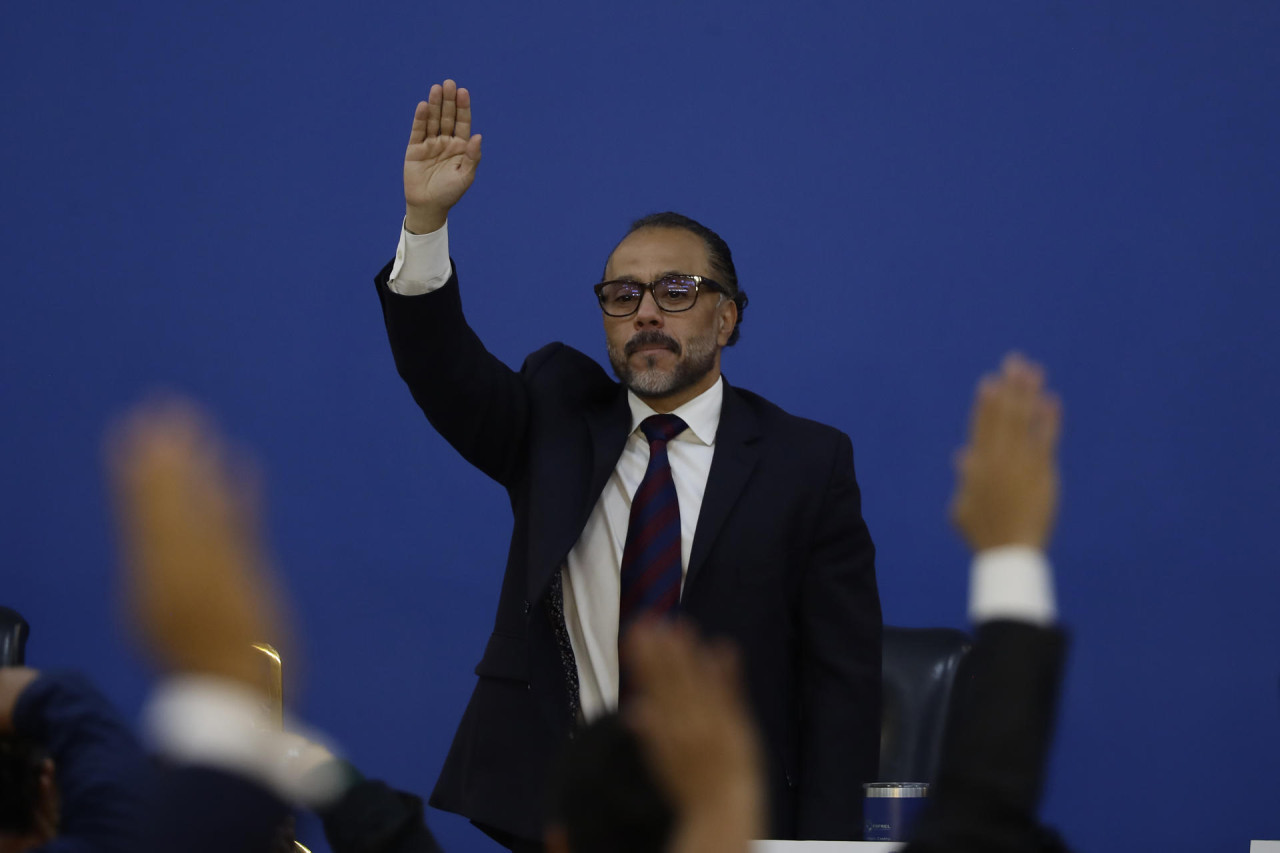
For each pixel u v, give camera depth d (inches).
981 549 89.0
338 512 498.6
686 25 506.6
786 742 304.3
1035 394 86.7
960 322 491.5
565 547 294.4
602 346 501.4
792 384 494.3
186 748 79.2
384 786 114.7
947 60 498.0
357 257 507.5
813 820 295.7
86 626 495.2
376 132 510.9
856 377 492.7
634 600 296.0
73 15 514.6
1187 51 490.6
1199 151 489.1
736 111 503.5
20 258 509.4
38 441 502.3
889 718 357.1
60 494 500.1
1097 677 476.7
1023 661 87.4
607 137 506.3
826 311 495.5
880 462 489.7
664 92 506.3
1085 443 484.7
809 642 312.7
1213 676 475.2
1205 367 484.7
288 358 504.7
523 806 288.0
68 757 123.0
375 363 503.8
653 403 318.3
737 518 304.0
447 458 499.5
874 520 487.8
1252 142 487.8
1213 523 479.8
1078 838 470.6
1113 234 490.0
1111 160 491.5
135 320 506.3
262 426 502.3
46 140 512.4
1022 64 495.8
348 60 513.0
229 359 505.0
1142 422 484.1
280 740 113.1
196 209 510.0
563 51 509.0
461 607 494.9
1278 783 470.0
